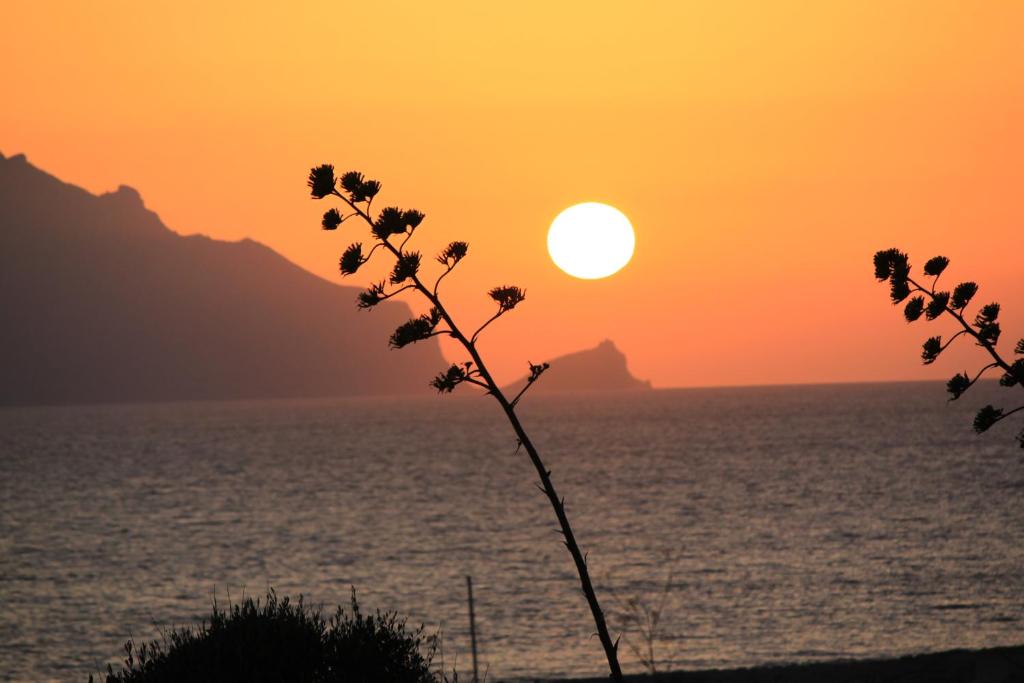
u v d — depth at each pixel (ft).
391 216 93.45
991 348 104.01
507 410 94.17
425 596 381.60
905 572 395.34
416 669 104.22
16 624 344.49
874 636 297.94
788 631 305.12
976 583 367.45
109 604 382.22
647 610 337.31
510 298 94.32
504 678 249.75
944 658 212.23
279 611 106.01
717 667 263.70
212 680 98.17
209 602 384.88
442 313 94.48
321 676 100.78
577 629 315.17
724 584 381.60
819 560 433.07
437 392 93.81
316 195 94.17
